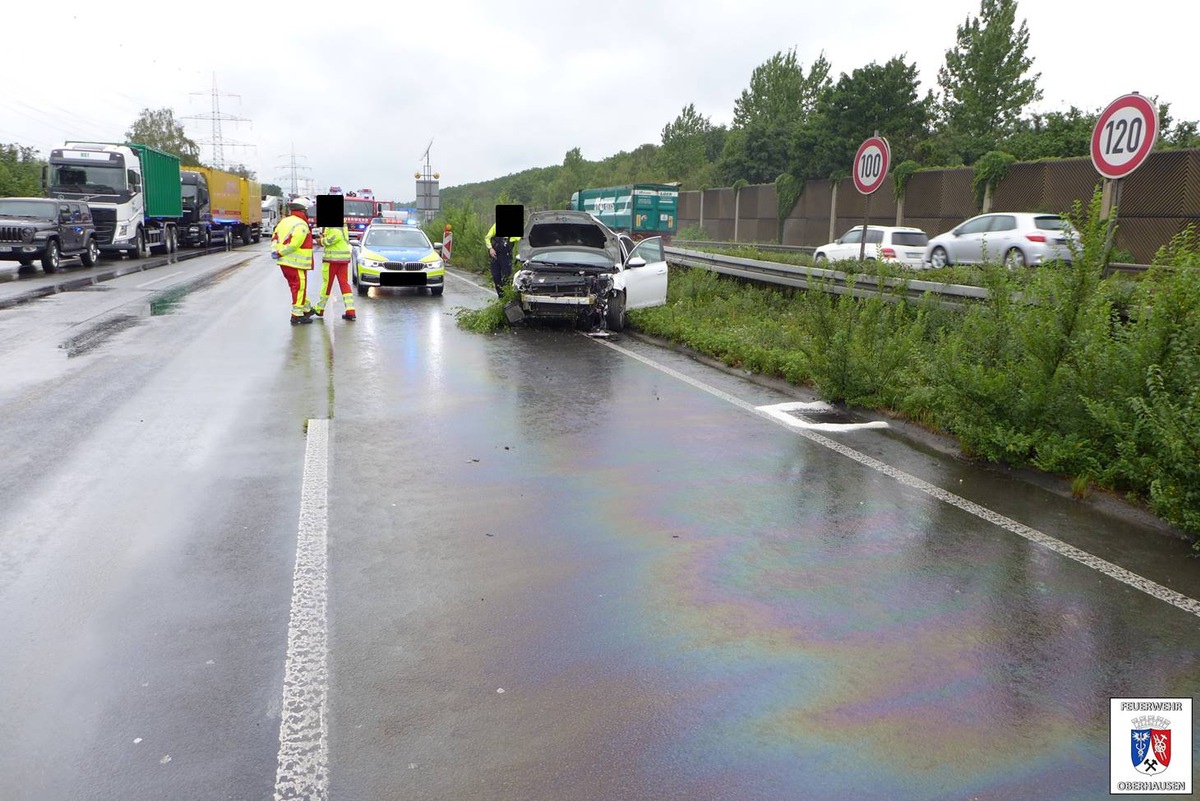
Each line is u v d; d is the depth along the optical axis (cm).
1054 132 3428
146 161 2955
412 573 437
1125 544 488
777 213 4197
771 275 1527
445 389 909
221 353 1097
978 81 4159
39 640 364
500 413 802
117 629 375
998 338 695
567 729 307
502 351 1186
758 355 1041
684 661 354
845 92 4059
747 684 337
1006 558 466
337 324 1416
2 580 422
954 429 693
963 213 3011
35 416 754
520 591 418
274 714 314
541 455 660
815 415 812
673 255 2042
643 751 295
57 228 2342
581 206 4925
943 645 370
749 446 695
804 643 370
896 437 731
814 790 277
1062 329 638
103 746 294
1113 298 671
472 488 576
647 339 1334
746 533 499
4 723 306
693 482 596
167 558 452
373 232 2091
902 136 4112
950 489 586
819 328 882
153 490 560
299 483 579
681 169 7250
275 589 416
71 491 555
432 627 380
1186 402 543
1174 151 2203
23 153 5597
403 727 307
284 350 1135
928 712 320
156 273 2433
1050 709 324
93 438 684
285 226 1372
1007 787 280
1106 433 596
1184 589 430
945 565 456
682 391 922
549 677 341
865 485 594
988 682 341
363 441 691
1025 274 797
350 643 366
